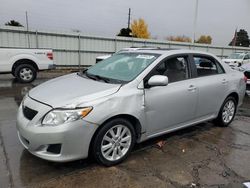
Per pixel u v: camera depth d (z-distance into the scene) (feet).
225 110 16.79
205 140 14.57
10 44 51.85
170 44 74.33
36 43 54.54
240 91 17.26
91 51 62.13
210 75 15.31
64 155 9.74
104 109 10.19
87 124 9.84
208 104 15.02
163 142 13.94
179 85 13.12
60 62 58.54
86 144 10.02
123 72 12.59
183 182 10.12
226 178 10.57
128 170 10.80
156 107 12.02
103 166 10.96
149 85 11.62
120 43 65.98
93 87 11.10
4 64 31.68
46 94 10.84
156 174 10.60
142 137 11.93
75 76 13.70
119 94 10.75
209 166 11.50
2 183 9.49
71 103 9.82
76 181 9.84
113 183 9.82
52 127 9.51
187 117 13.88
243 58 62.39
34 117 9.88
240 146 13.93
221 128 16.87
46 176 10.09
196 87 13.92
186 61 14.10
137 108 11.21
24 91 27.27
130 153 12.35
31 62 33.68
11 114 18.33
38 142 9.64
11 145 12.75
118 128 10.95
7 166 10.69
